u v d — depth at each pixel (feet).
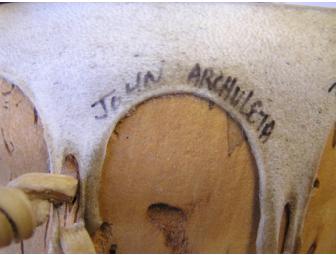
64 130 1.80
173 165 1.79
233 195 1.86
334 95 1.88
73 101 1.78
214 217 1.89
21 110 1.89
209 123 1.76
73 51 1.78
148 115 1.75
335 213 2.11
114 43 1.75
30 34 1.88
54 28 1.84
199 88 1.73
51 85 1.80
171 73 1.72
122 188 1.83
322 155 1.93
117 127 1.76
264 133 1.79
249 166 1.83
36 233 1.95
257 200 1.88
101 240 1.90
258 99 1.76
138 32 1.76
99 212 1.85
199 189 1.83
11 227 1.44
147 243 1.93
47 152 1.86
